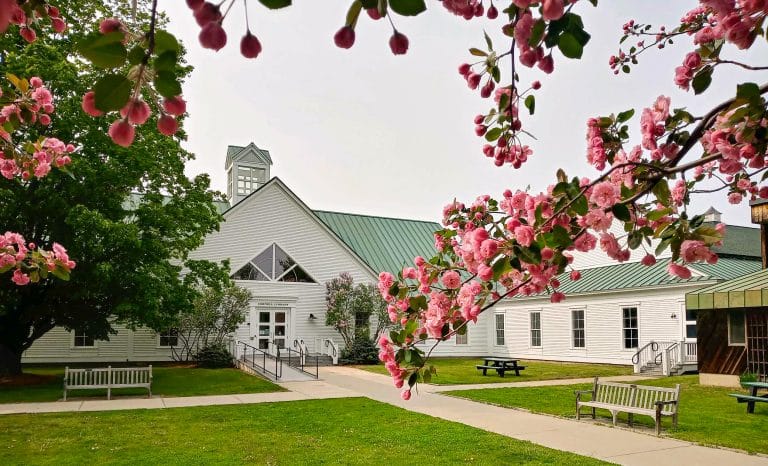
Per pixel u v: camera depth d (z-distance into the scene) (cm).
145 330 2428
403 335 333
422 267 371
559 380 1823
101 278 1479
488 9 225
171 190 1798
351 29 153
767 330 1530
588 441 866
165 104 147
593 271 2811
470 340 3105
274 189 2742
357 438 891
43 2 265
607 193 242
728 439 873
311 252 2792
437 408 1223
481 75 285
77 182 1522
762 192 360
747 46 221
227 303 2383
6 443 856
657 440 873
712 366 1670
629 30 440
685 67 284
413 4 147
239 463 730
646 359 2219
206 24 131
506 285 318
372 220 3519
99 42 134
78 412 1172
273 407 1244
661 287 2211
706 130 273
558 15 157
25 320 1708
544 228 246
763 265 1745
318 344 2712
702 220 253
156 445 842
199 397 1428
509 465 709
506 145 323
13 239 479
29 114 374
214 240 2580
